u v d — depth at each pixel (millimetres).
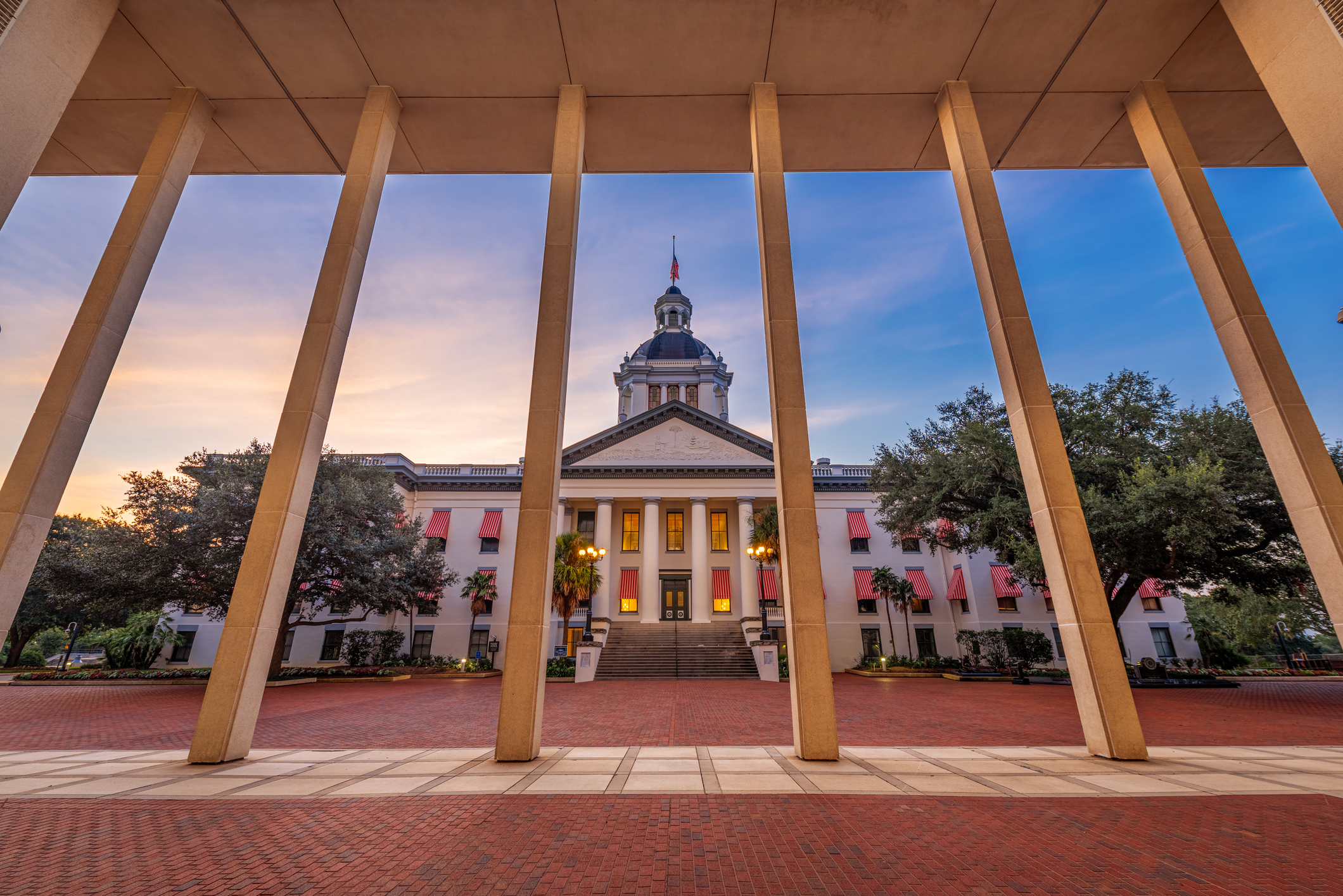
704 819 5266
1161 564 20047
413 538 30969
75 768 7555
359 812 5523
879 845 4648
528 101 11602
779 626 35531
